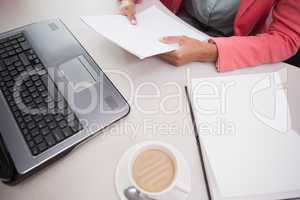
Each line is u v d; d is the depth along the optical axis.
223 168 0.51
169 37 0.68
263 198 0.48
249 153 0.53
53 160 0.50
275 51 0.71
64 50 0.66
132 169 0.47
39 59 0.64
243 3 0.89
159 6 0.82
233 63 0.68
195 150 0.54
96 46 0.70
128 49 0.59
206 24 1.06
